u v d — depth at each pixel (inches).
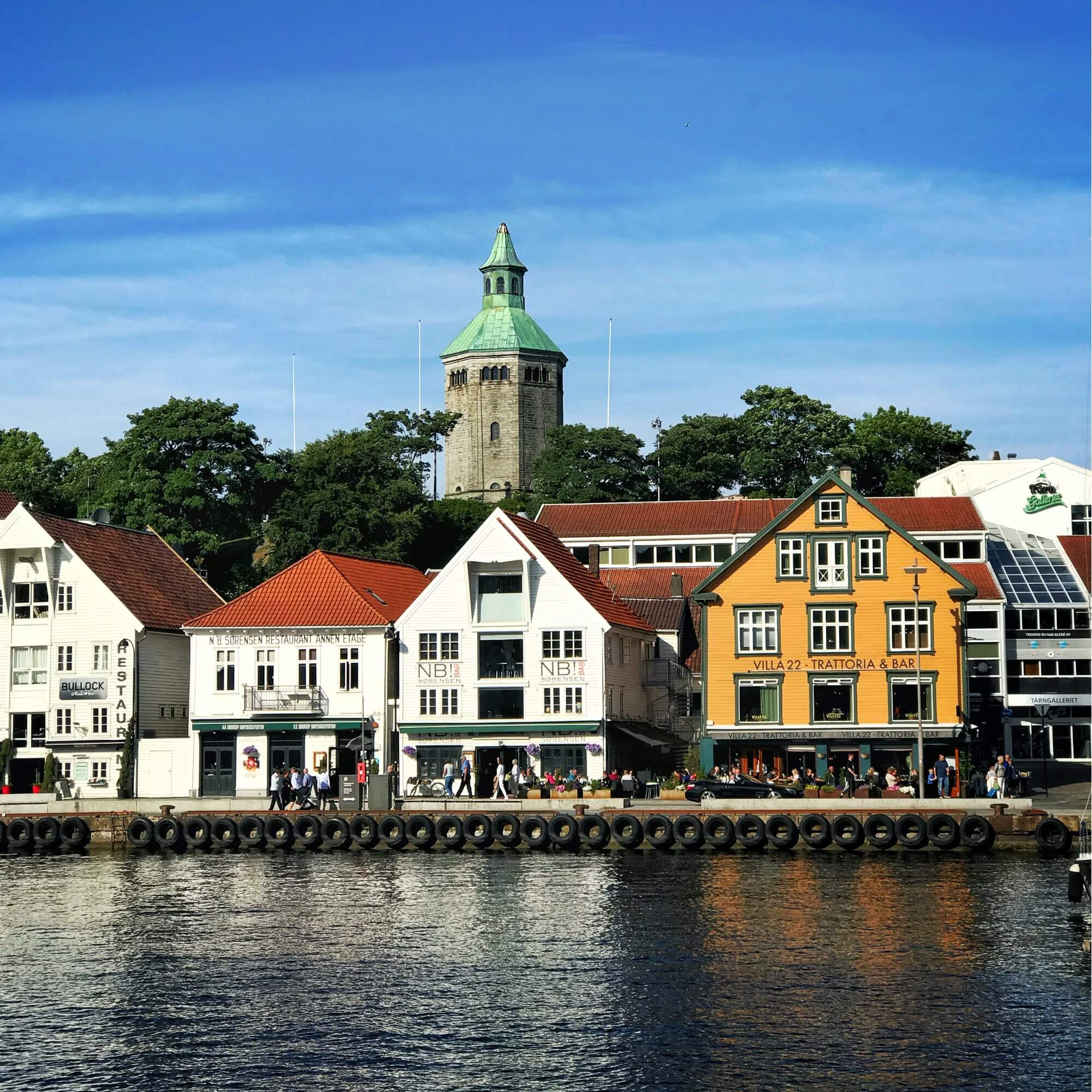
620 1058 1569.9
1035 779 3887.8
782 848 2849.4
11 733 3882.9
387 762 3486.7
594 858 2817.4
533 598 3703.3
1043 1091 1466.5
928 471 6323.8
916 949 1985.7
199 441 5147.6
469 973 1908.2
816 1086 1486.2
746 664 3597.4
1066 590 4478.3
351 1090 1496.1
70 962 1995.6
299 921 2251.5
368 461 5625.0
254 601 3841.0
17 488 5315.0
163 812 3080.7
